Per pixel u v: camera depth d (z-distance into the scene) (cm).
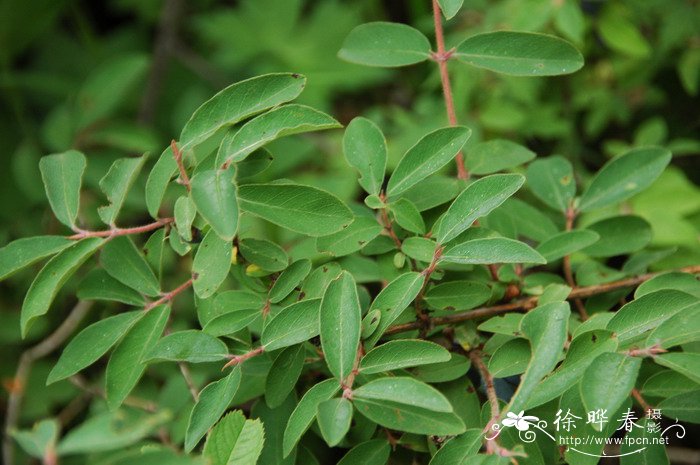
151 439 105
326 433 89
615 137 157
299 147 133
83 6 199
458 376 96
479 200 94
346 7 177
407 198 99
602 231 102
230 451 92
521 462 93
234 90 93
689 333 90
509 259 92
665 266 107
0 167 159
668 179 119
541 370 90
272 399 94
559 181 104
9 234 135
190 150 94
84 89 140
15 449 115
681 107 156
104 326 96
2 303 121
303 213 94
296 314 93
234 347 95
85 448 88
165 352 94
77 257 94
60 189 96
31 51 185
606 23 137
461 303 96
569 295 100
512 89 140
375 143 98
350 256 101
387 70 170
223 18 176
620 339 92
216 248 94
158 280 97
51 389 117
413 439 95
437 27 100
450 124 100
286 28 174
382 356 92
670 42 137
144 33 192
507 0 137
